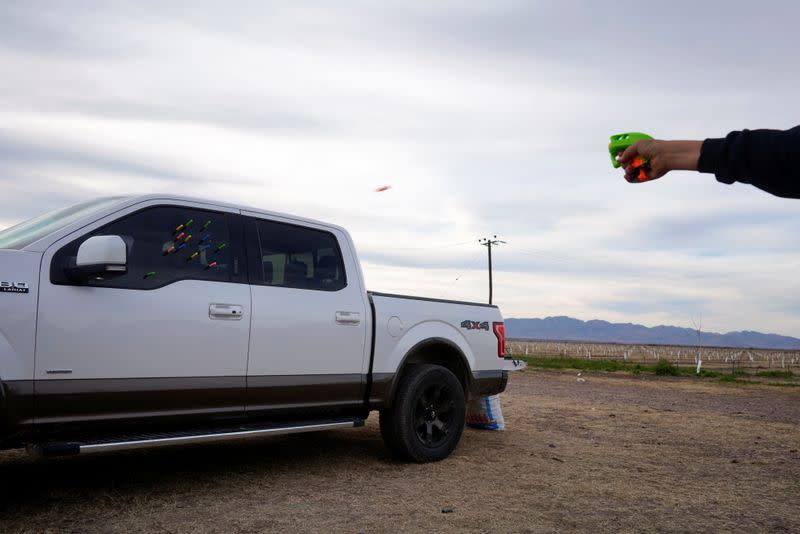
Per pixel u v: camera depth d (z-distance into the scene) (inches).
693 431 352.8
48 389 154.4
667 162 53.7
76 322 159.6
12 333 149.9
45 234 165.5
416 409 239.9
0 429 148.6
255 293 197.8
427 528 162.4
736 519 182.7
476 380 265.7
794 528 175.3
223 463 228.1
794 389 895.7
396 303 239.8
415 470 227.0
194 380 180.7
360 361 225.0
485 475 223.6
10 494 178.1
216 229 195.0
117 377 166.4
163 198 184.1
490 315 277.1
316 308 213.0
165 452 245.6
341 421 214.7
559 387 648.4
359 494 192.1
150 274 176.4
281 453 250.4
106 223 170.9
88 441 159.2
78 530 150.1
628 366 1489.9
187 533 151.3
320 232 225.5
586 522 173.8
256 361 195.5
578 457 263.7
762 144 47.8
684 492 212.2
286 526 159.6
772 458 280.2
